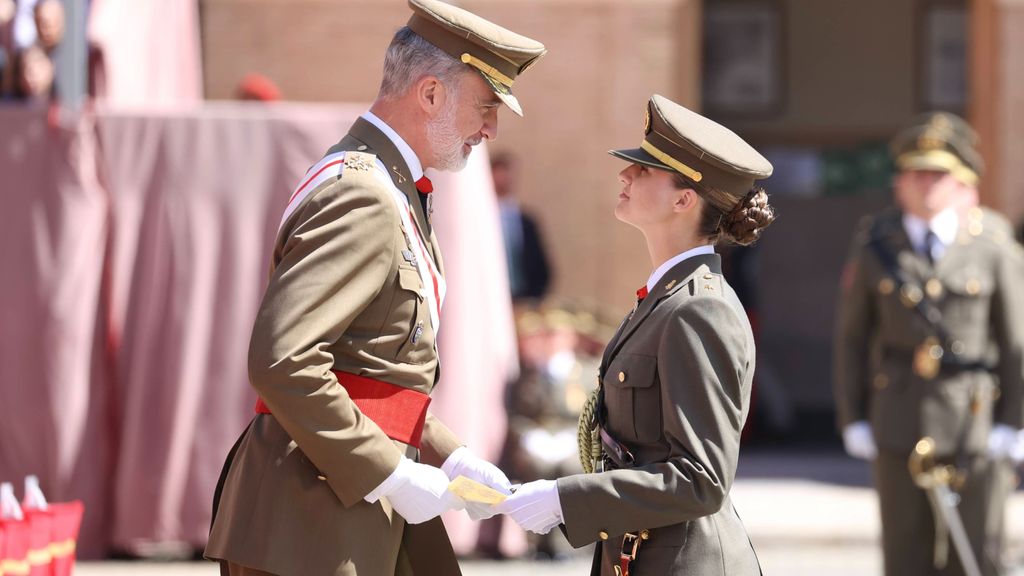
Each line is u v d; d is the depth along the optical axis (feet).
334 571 34.63
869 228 65.31
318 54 110.01
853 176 156.04
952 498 61.93
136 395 70.85
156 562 71.10
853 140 156.35
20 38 74.23
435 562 38.19
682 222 36.01
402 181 36.19
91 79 80.38
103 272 70.95
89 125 70.69
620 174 36.91
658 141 36.06
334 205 34.42
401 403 35.81
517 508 34.83
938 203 63.26
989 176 113.29
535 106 110.42
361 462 34.06
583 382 77.41
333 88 110.22
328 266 33.83
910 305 62.64
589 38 110.52
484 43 35.94
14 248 69.82
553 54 110.52
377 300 35.24
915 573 63.16
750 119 155.84
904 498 63.00
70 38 73.97
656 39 110.63
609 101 110.63
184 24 91.66
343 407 33.81
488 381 75.51
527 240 101.60
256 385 33.53
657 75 110.63
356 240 34.19
